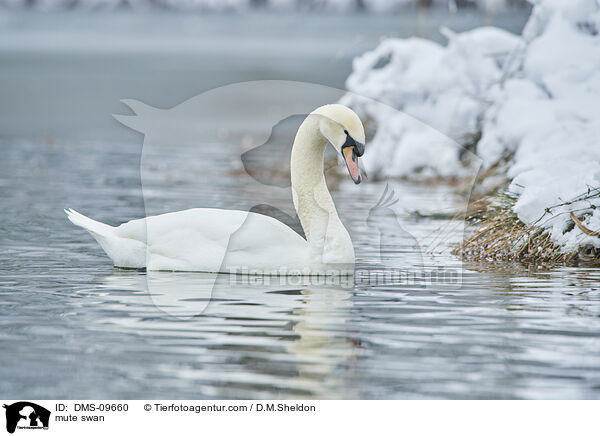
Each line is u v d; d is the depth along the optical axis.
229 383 7.48
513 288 10.92
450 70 20.58
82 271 11.66
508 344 8.52
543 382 7.54
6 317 9.30
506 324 9.20
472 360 8.06
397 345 8.45
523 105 16.19
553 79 16.02
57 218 16.05
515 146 15.80
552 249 12.91
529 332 8.92
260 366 7.87
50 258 12.52
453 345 8.48
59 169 23.52
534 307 9.91
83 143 29.94
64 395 7.23
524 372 7.77
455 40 20.45
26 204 17.66
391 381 7.54
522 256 13.02
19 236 14.22
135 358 8.07
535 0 17.48
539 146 15.22
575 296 10.49
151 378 7.59
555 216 12.99
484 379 7.61
